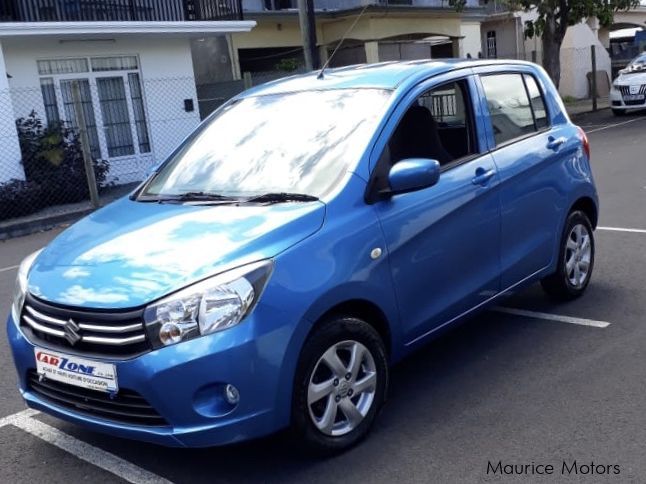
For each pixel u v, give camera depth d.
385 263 3.81
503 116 4.96
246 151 4.44
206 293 3.22
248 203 3.89
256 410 3.26
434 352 4.96
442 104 4.62
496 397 4.22
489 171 4.60
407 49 25.67
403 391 4.39
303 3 14.66
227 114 4.93
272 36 21.11
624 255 6.94
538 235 5.09
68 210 12.80
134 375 3.20
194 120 17.31
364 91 4.39
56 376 3.47
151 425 3.27
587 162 5.68
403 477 3.46
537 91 5.43
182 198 4.22
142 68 16.27
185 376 3.15
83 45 15.15
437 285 4.20
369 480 3.46
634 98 21.20
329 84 4.63
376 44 21.56
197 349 3.16
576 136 5.58
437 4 24.14
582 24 29.77
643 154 13.48
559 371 4.51
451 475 3.45
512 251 4.82
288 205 3.76
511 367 4.62
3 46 14.01
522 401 4.15
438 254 4.18
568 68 29.62
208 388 3.21
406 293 3.97
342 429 3.68
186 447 3.23
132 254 3.57
